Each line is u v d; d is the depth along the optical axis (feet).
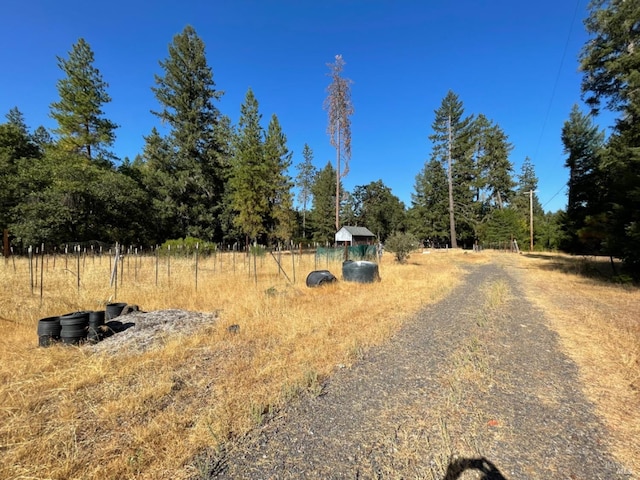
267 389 10.12
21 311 19.49
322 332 15.83
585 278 36.86
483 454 7.02
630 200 33.06
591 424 8.22
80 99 75.66
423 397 9.62
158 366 12.02
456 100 119.44
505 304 23.22
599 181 56.65
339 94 58.29
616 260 58.85
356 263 34.58
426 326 17.33
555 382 10.66
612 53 36.52
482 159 139.95
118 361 12.45
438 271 44.93
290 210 103.65
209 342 14.73
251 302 22.03
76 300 22.71
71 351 13.50
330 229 157.79
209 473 6.46
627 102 35.42
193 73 94.99
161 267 42.22
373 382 10.64
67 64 74.74
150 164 93.35
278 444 7.39
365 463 6.74
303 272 39.93
